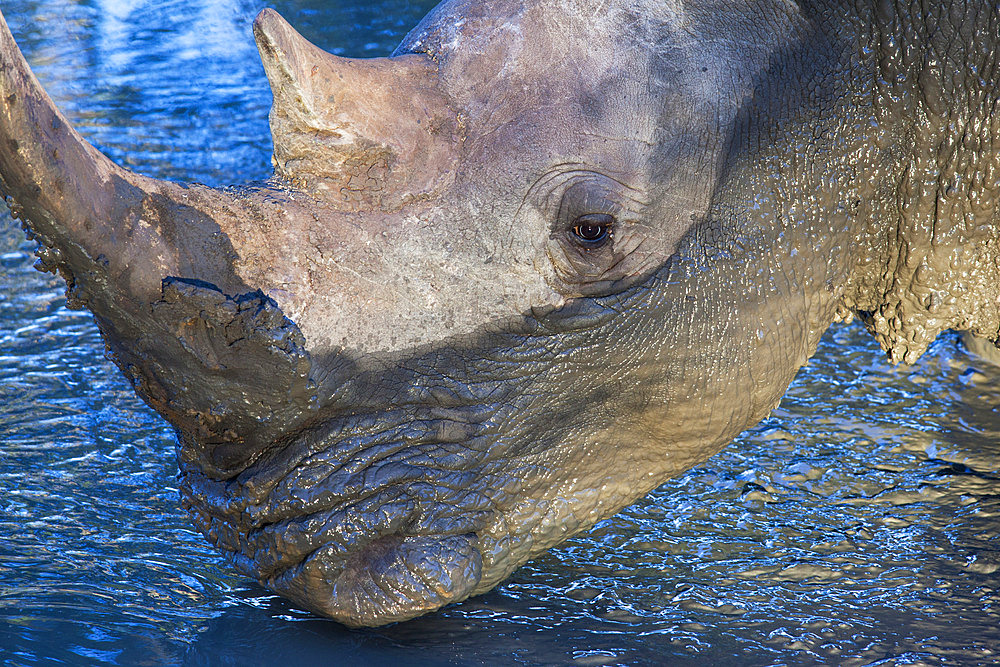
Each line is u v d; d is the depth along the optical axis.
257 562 6.04
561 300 6.18
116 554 7.08
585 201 6.04
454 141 5.98
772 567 7.21
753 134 6.37
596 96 6.11
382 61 5.97
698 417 6.58
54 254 5.14
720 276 6.38
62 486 7.86
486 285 6.02
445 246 5.95
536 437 6.30
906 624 6.57
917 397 9.67
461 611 6.64
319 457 5.91
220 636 6.27
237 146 15.64
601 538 7.57
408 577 5.92
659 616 6.65
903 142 6.62
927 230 6.80
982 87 6.54
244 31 21.84
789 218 6.47
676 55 6.27
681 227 6.32
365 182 5.84
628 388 6.41
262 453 5.93
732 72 6.34
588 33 6.16
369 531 5.89
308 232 5.71
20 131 4.79
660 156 6.21
